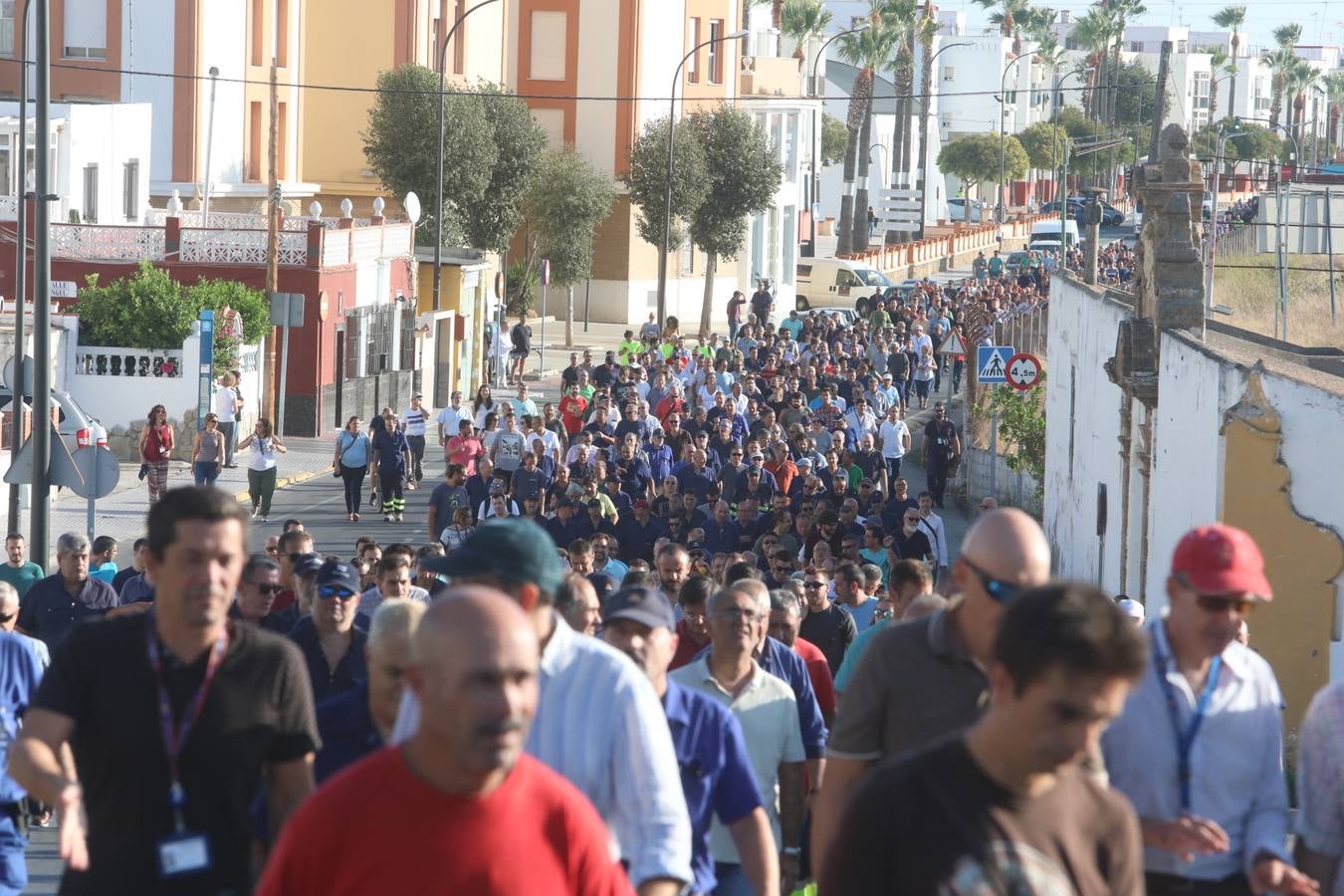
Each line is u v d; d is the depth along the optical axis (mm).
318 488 72875
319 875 8750
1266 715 11805
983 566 10781
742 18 176500
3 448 63219
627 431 64250
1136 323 39844
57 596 27781
